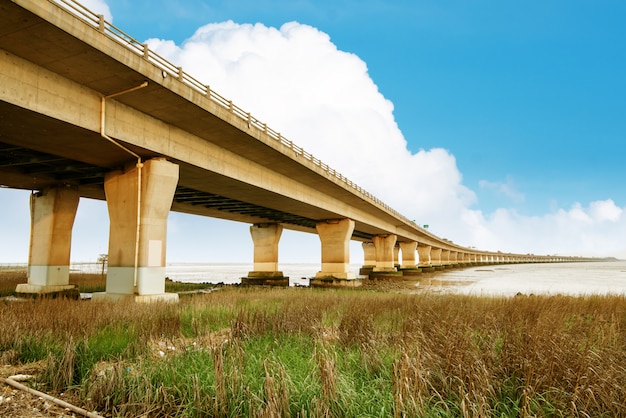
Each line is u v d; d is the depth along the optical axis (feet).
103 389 23.15
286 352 30.35
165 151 76.18
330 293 92.84
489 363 24.39
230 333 39.24
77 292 97.66
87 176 88.48
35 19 45.50
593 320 42.91
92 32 51.08
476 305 56.80
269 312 47.11
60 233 97.14
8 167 86.38
